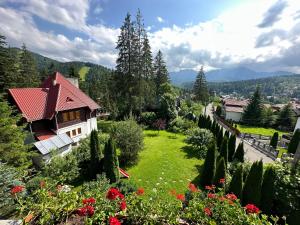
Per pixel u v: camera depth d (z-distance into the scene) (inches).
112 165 475.2
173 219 139.1
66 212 137.7
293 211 304.8
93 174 499.5
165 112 1203.2
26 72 1354.6
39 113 658.2
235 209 155.7
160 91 1419.8
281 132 1491.1
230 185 369.7
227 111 1854.1
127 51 1078.4
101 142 671.8
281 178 337.7
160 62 1576.0
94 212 133.6
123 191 346.3
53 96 717.3
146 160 653.3
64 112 713.6
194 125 1127.0
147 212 141.3
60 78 862.5
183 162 643.5
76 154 534.6
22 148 439.8
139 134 626.8
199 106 1918.1
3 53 855.7
